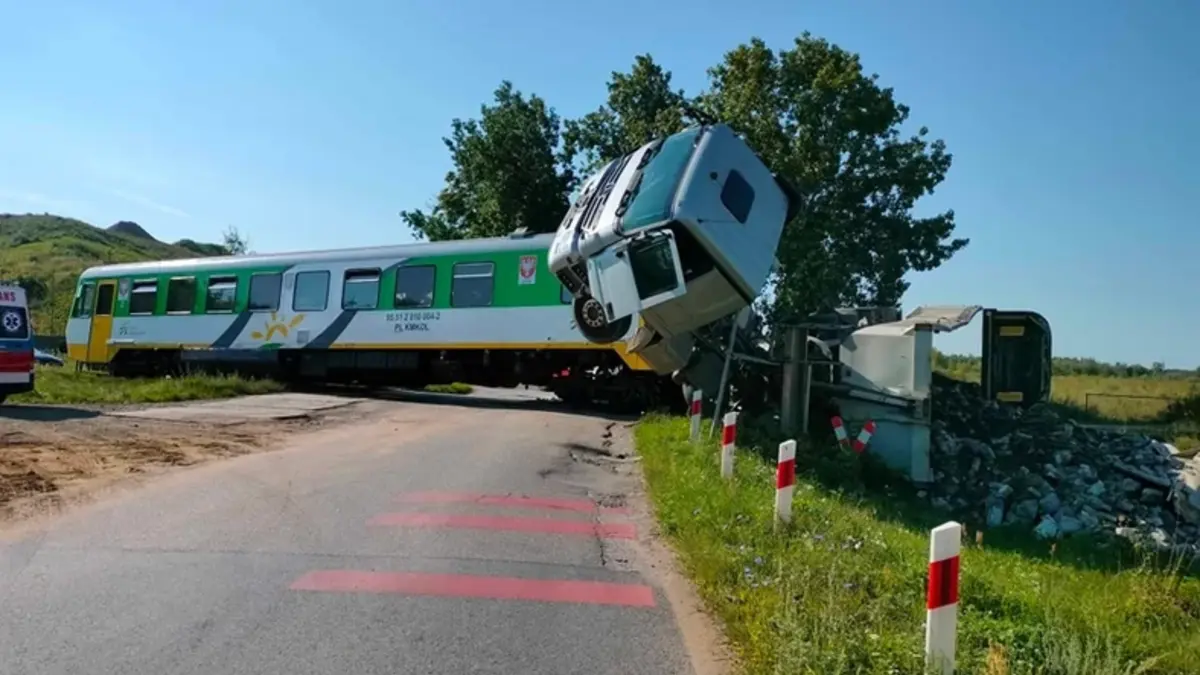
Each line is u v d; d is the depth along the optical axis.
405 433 14.93
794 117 28.81
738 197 13.52
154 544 7.19
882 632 5.05
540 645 5.26
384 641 5.22
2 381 17.00
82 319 27.56
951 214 32.12
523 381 21.00
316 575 6.46
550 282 19.80
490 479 10.64
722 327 15.34
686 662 5.07
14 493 8.95
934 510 13.66
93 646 5.02
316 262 23.12
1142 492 15.07
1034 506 14.00
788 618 5.14
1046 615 5.95
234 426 15.09
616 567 7.05
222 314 24.52
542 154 35.34
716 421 13.62
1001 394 16.86
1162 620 6.80
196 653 4.95
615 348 18.62
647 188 13.57
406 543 7.45
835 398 15.34
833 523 8.11
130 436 13.19
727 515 8.05
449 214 37.53
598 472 11.61
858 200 31.33
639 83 33.28
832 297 29.05
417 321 21.31
